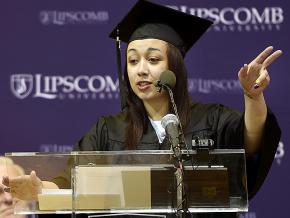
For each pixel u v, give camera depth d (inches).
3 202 453.7
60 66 637.3
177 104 423.8
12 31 638.5
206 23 457.7
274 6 639.1
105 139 434.6
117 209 339.0
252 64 365.1
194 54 634.8
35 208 340.2
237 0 640.4
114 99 636.1
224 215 377.1
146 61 419.8
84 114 634.2
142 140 424.5
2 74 634.2
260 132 391.9
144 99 419.8
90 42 640.4
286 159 622.2
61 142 632.4
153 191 339.9
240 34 637.3
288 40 635.5
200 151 342.0
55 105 634.8
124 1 644.1
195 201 339.0
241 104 631.2
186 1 641.6
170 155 343.0
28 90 634.8
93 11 643.5
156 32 430.3
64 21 642.2
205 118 426.3
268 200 621.0
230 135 410.9
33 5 642.2
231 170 342.6
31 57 637.3
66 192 340.2
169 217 342.0
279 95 629.6
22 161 343.3
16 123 631.8
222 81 633.0
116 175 341.1
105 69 638.5
